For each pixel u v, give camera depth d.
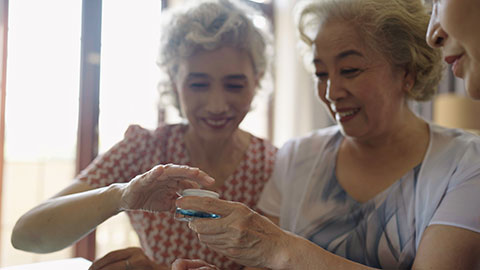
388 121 1.03
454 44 0.70
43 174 2.90
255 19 1.28
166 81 1.37
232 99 1.19
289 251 0.79
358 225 1.05
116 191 0.96
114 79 3.04
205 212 0.77
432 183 0.95
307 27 1.09
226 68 1.16
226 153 1.31
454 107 3.59
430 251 0.84
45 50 2.85
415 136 1.06
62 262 1.08
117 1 3.03
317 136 1.26
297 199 1.18
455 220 0.84
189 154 1.33
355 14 0.98
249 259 0.81
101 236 3.06
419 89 1.06
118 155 1.23
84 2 2.91
